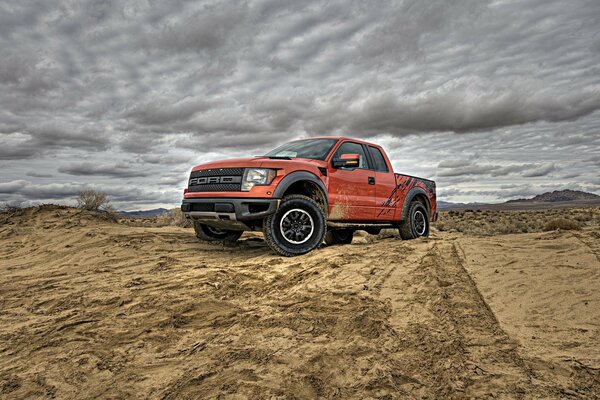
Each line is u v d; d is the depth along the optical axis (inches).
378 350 111.3
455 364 102.0
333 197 266.4
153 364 109.4
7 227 370.9
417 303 148.3
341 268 197.0
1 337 132.0
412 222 336.5
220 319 142.2
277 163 241.1
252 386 94.1
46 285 197.2
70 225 366.6
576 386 88.2
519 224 693.3
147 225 485.1
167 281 192.2
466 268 182.9
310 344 116.6
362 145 306.2
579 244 209.0
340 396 89.2
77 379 102.6
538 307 135.3
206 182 253.9
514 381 91.8
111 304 161.8
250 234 360.2
